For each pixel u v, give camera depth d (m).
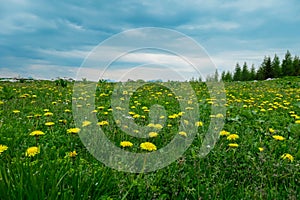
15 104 7.77
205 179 2.98
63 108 7.46
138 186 2.62
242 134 5.00
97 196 2.38
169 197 2.68
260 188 2.84
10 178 2.23
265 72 84.25
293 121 6.62
